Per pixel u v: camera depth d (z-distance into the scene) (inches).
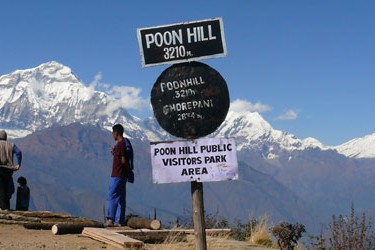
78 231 501.4
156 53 282.0
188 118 283.0
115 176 554.3
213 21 280.1
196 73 283.1
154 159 281.0
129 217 562.9
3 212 562.9
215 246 454.0
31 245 422.9
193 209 282.8
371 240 478.0
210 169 278.7
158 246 438.0
